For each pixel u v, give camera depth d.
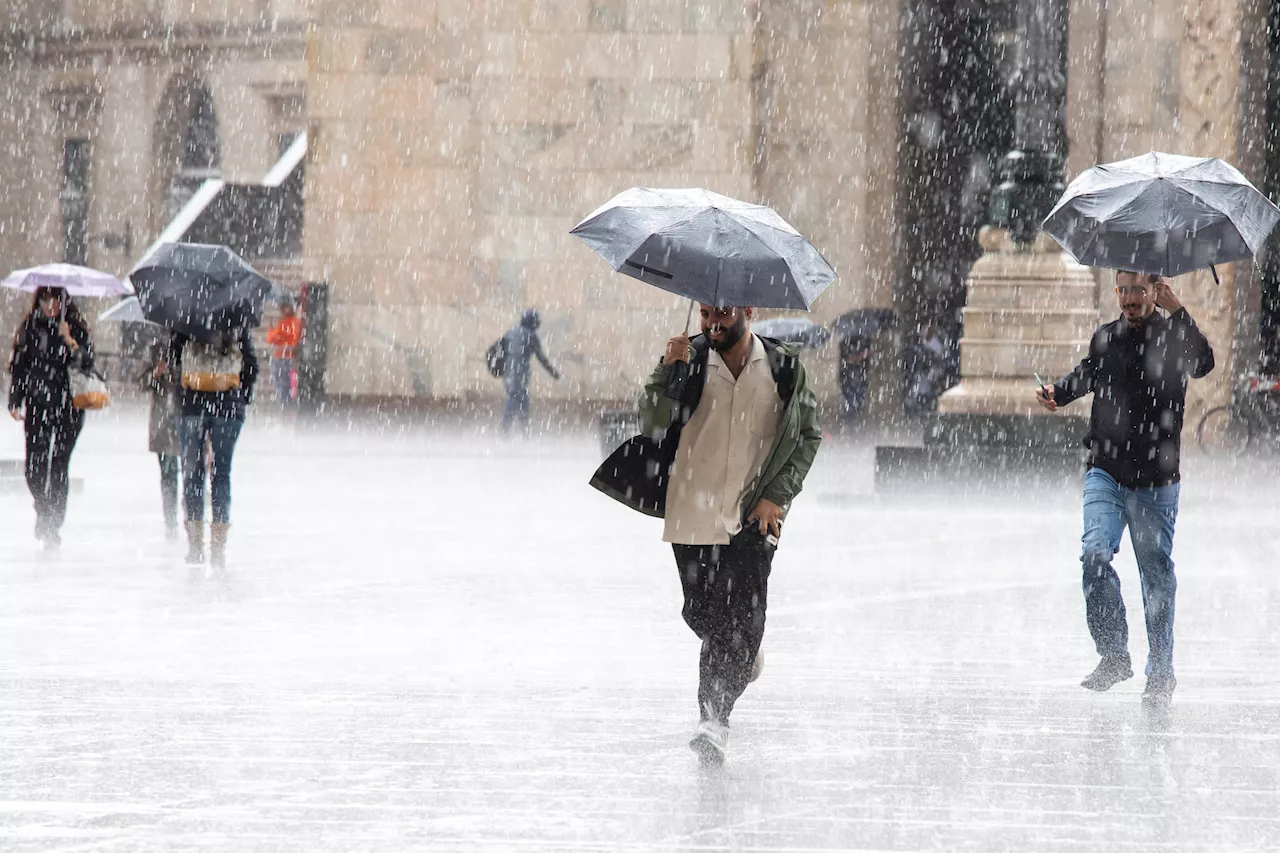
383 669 27.70
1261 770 20.97
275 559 43.38
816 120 96.38
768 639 31.19
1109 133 89.12
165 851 16.94
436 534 49.72
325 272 95.31
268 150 173.38
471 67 94.12
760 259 20.72
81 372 44.75
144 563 42.22
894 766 21.06
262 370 130.25
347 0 94.81
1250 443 88.25
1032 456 60.72
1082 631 32.25
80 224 179.62
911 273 105.31
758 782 20.16
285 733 22.66
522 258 94.06
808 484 68.44
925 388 101.38
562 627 32.47
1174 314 25.41
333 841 17.33
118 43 176.88
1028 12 61.88
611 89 93.31
